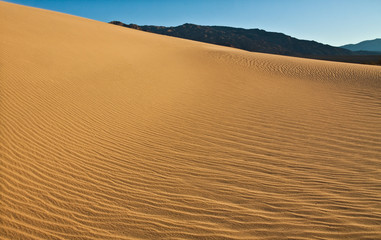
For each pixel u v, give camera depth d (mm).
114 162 4695
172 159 4965
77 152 4820
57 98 6875
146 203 3619
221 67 15469
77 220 3221
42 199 3502
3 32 11711
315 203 3602
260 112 8031
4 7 19719
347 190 3914
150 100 8484
